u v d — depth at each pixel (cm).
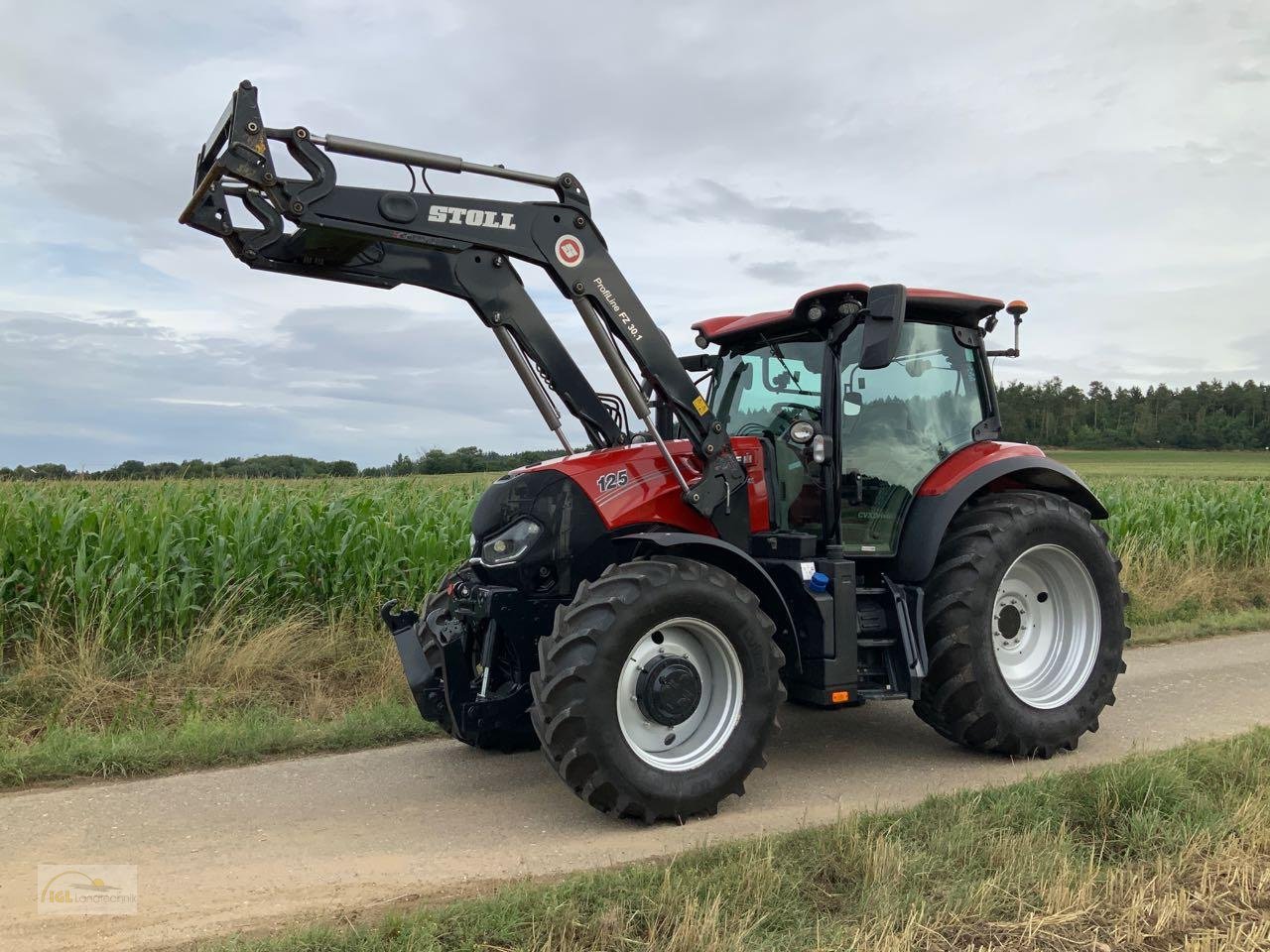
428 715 487
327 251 439
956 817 378
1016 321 559
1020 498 522
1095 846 361
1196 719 573
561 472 457
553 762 399
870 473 504
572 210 449
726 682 429
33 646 641
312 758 514
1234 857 344
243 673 638
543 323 475
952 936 294
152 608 696
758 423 532
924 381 531
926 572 486
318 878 353
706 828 404
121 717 571
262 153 387
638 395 457
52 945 301
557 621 406
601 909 307
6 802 439
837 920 304
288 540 756
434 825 411
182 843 390
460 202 426
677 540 416
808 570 460
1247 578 1098
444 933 296
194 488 870
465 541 823
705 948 283
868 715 602
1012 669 529
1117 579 540
